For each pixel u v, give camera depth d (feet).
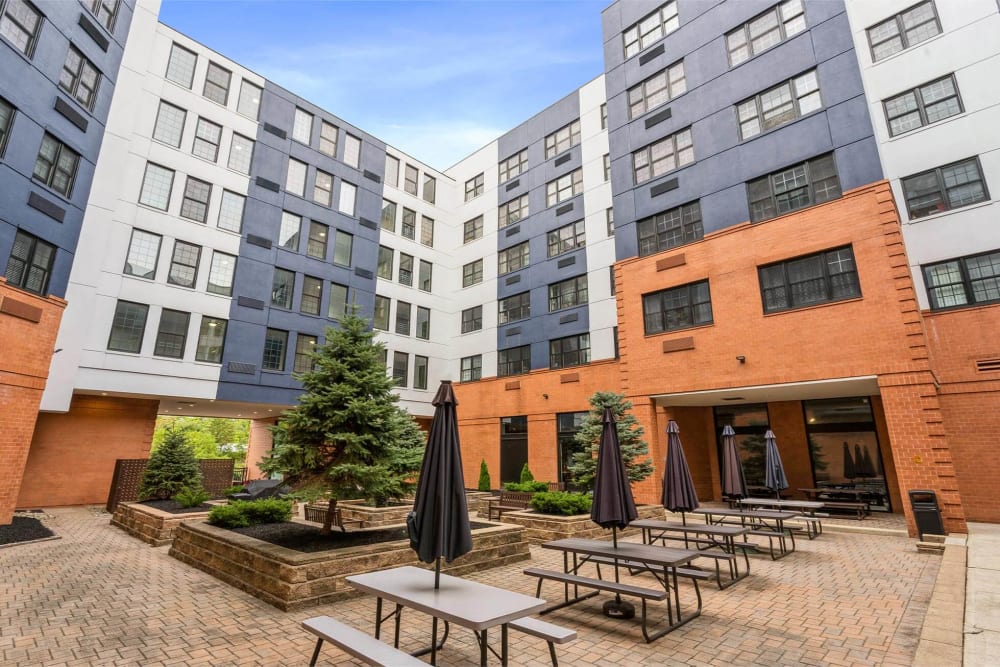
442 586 16.14
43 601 21.79
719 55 56.70
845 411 53.93
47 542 36.22
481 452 85.56
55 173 47.47
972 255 44.83
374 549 24.29
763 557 31.73
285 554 22.36
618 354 69.67
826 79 47.80
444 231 102.22
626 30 67.72
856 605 21.18
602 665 15.66
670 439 29.89
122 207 60.39
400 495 29.68
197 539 29.58
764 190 50.55
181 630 18.35
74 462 60.08
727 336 49.85
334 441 27.45
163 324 62.34
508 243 90.68
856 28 53.21
